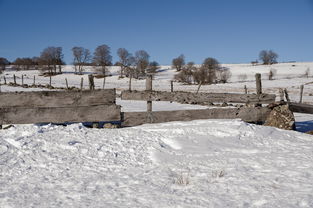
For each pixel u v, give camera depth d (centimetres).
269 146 689
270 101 964
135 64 12569
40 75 11275
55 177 520
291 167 520
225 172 510
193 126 786
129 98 861
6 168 555
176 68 14950
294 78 8431
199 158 604
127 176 516
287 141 729
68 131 743
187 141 701
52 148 647
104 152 634
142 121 859
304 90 4528
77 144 666
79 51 12619
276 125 894
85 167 568
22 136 699
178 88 5434
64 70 14012
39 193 445
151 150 650
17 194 441
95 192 443
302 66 13712
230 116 912
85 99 831
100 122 918
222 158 598
